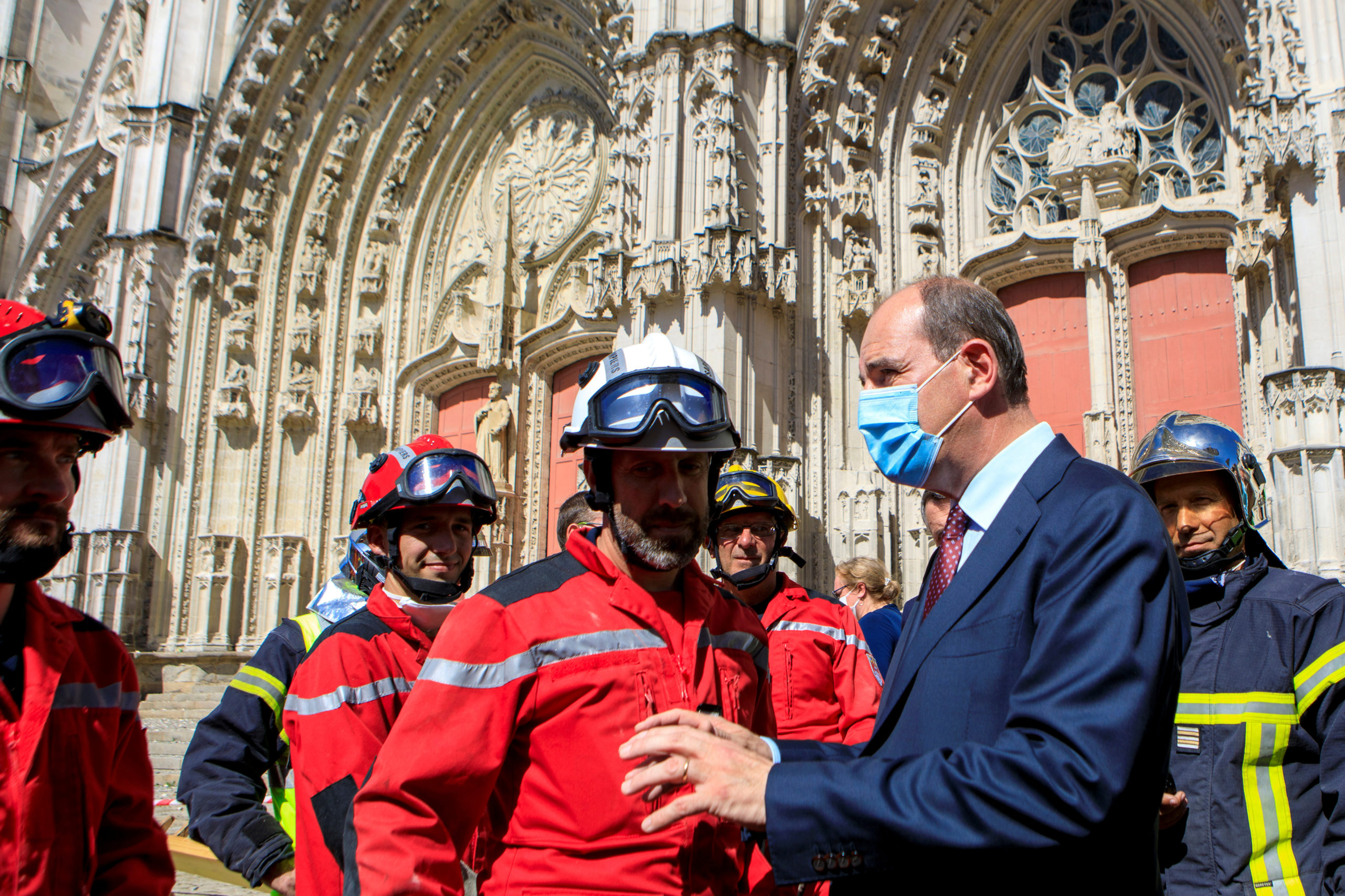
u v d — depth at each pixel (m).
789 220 14.12
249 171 22.27
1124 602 2.00
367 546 4.69
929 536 13.22
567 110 20.30
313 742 3.50
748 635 3.17
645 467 2.85
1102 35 14.09
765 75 14.17
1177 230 12.88
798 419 13.59
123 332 21.80
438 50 21.47
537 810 2.62
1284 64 10.10
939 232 14.62
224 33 23.52
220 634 19.97
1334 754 3.11
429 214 21.94
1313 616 3.38
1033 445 2.50
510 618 2.73
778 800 2.02
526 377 19.50
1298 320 10.40
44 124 29.20
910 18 14.66
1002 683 2.16
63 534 2.85
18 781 2.66
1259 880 3.23
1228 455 3.61
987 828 1.87
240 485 21.06
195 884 7.76
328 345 21.77
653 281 13.28
